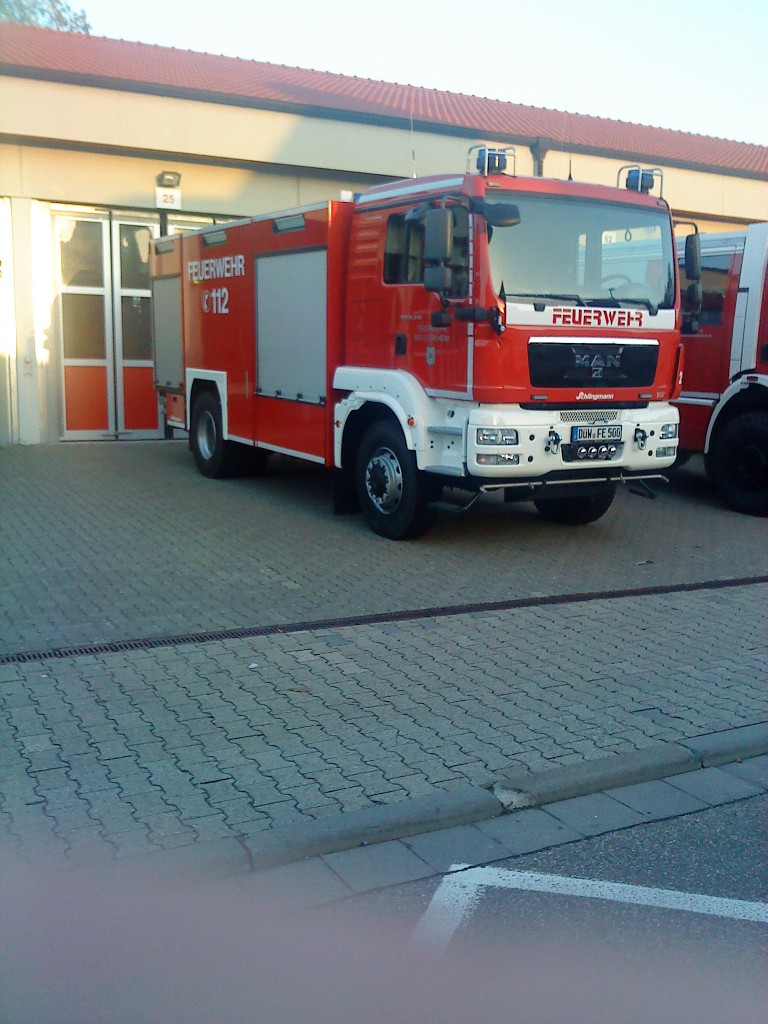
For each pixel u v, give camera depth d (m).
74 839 3.94
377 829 4.09
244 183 15.57
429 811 4.23
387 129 15.95
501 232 8.04
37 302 14.64
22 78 13.55
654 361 8.83
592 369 8.45
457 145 16.59
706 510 11.64
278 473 13.02
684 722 5.32
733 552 9.45
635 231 8.73
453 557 8.84
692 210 19.41
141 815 4.14
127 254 15.27
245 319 11.28
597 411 8.62
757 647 6.61
